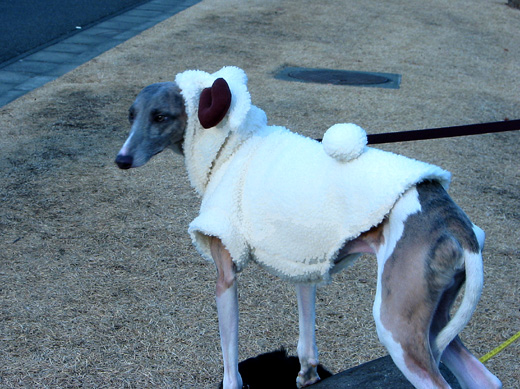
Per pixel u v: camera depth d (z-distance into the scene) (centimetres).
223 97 246
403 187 218
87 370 297
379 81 769
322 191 231
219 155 263
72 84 703
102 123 599
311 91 714
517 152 588
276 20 1031
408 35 1003
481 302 364
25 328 324
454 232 214
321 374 304
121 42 875
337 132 229
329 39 947
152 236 417
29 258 386
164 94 259
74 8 1084
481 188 509
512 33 1081
